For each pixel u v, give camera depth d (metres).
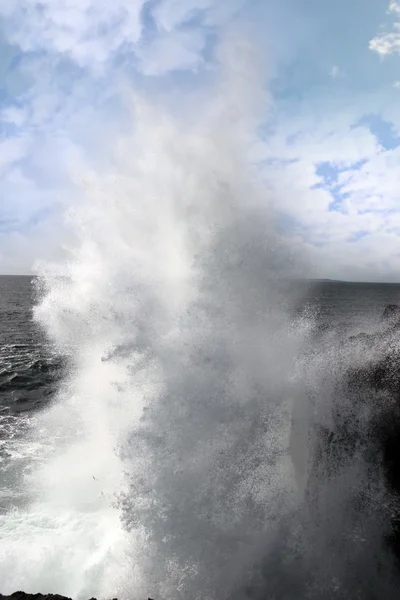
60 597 3.99
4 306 49.47
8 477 7.19
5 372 15.71
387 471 4.55
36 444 8.78
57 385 14.06
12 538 5.40
